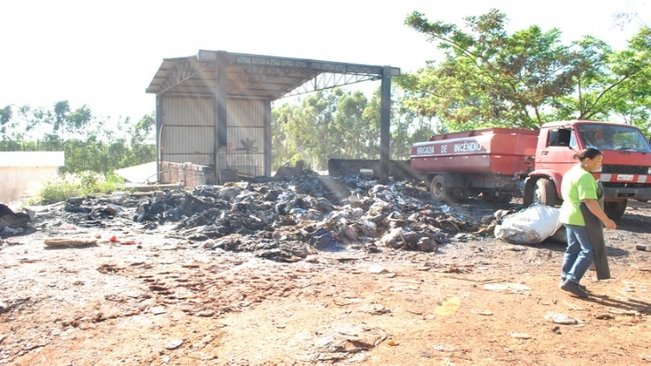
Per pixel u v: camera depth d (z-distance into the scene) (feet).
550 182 39.75
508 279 21.68
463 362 12.67
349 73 74.23
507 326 15.40
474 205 52.65
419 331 14.82
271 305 17.29
